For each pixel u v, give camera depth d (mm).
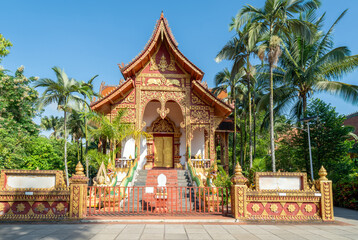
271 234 6770
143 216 8430
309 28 15516
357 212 11656
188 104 18156
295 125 21906
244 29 18688
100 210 9727
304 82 20016
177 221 8117
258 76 23797
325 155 16859
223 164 27844
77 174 8484
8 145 17125
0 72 20047
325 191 8711
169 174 16203
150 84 18188
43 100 20000
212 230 7098
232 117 26344
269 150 34500
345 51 16656
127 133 16516
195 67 17547
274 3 15328
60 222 7945
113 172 12047
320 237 6531
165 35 17844
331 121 16922
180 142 20266
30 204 8258
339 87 18094
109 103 17656
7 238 6164
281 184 8789
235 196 8453
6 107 20891
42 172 8398
